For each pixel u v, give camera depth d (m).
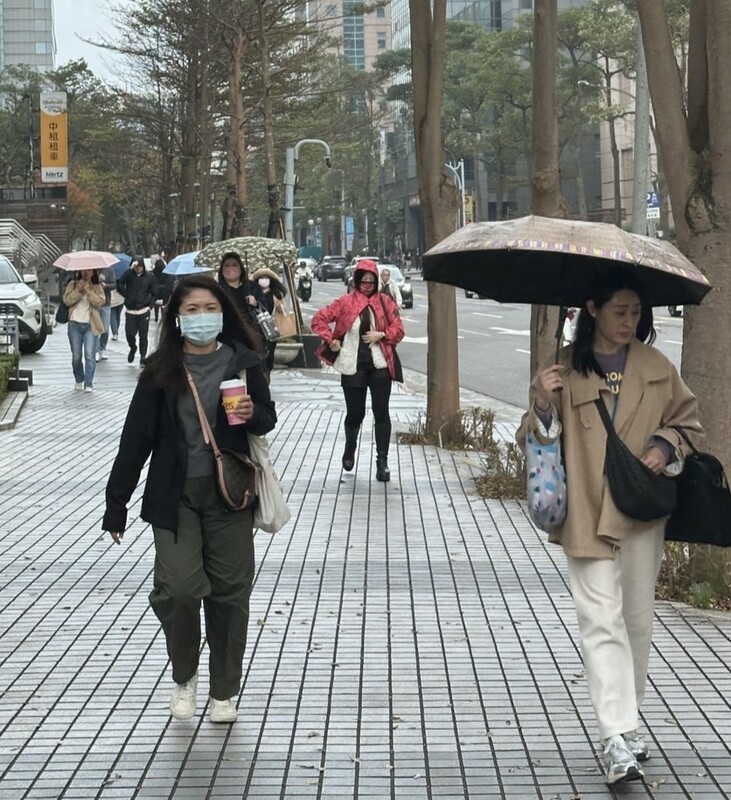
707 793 5.84
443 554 10.77
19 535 11.57
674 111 8.93
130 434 6.45
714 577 9.04
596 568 5.90
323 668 7.70
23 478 14.68
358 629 8.52
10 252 51.94
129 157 74.19
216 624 6.69
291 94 47.25
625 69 83.94
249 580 6.65
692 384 9.08
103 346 30.72
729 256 8.93
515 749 6.40
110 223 123.50
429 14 16.19
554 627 8.56
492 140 103.69
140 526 11.96
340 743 6.50
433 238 16.52
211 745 6.48
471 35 106.62
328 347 14.22
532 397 5.98
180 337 6.48
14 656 7.99
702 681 7.43
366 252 130.12
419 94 16.31
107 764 6.25
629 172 108.25
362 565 10.35
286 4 41.16
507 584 9.75
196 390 6.43
